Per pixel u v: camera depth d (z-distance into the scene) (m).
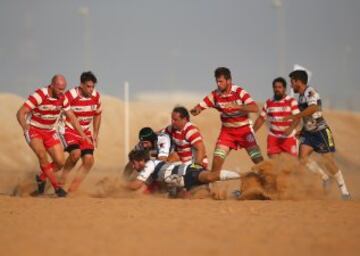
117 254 25.22
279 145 51.94
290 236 29.00
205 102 48.81
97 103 49.16
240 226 31.42
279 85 51.38
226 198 44.97
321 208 38.19
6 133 139.38
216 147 49.66
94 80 48.34
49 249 26.17
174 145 48.00
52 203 40.03
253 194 43.69
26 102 46.41
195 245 26.84
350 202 41.31
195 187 45.00
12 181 75.56
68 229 30.64
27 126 46.34
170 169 45.00
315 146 49.41
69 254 25.27
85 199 42.34
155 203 39.88
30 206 38.75
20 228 31.12
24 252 25.72
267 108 52.12
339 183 49.25
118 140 140.25
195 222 32.56
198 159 47.00
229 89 48.22
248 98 47.84
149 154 46.75
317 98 49.25
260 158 49.22
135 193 45.97
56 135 48.38
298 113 48.66
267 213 35.97
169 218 33.91
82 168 48.97
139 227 31.08
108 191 47.41
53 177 46.94
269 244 27.20
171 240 27.88
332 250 26.30
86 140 48.56
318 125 49.16
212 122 143.25
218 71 48.00
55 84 46.34
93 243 27.27
